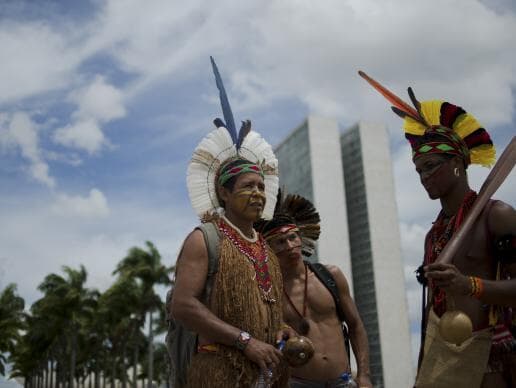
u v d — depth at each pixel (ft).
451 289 8.20
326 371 13.16
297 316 13.67
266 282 9.63
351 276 325.42
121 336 204.95
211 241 9.41
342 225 319.47
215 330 8.64
